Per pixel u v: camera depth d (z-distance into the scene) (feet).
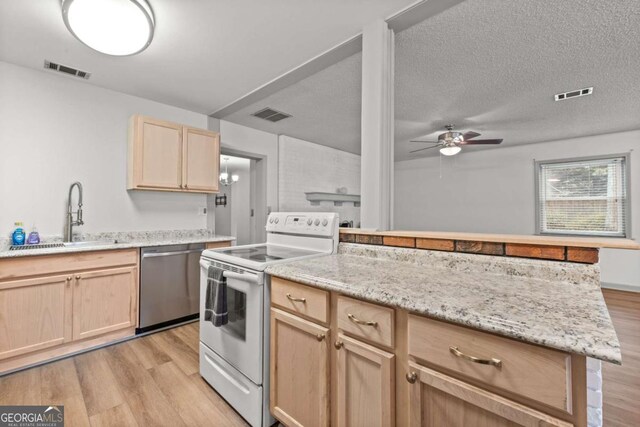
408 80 9.14
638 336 8.65
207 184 11.09
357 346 3.68
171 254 9.17
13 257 6.53
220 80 9.13
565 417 2.32
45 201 8.54
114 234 9.76
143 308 8.60
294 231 7.00
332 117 12.65
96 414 5.26
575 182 15.53
